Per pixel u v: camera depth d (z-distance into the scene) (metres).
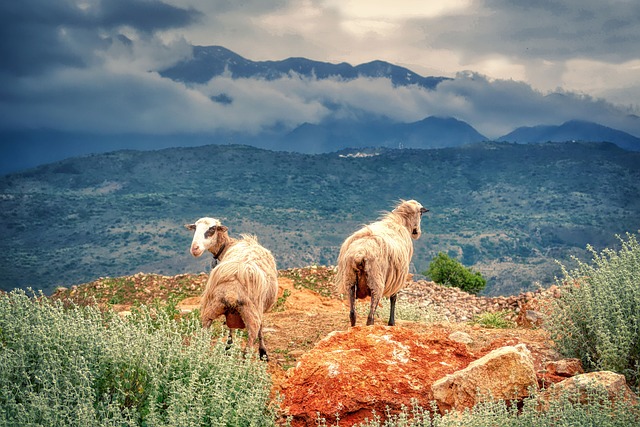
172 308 11.72
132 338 6.88
